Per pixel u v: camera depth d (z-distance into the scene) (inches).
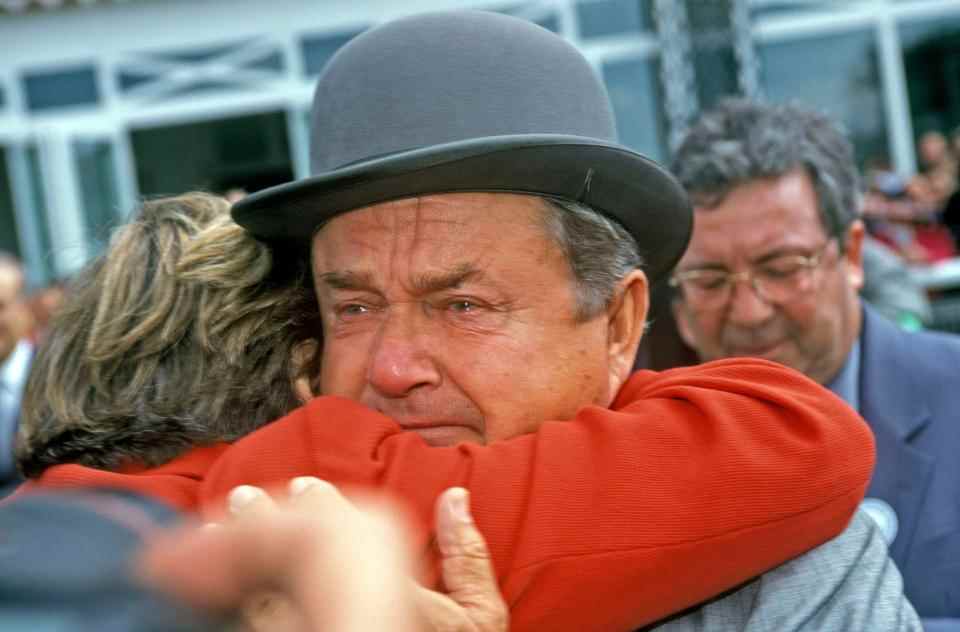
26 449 46.9
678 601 40.3
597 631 39.4
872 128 370.9
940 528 70.9
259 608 15.0
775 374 46.6
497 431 44.8
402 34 45.3
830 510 41.3
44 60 379.6
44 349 48.2
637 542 38.1
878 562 45.0
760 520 39.6
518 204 44.4
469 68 44.6
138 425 45.1
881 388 76.2
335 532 15.8
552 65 46.3
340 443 40.9
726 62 358.9
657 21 362.3
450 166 42.1
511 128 44.6
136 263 48.6
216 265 48.1
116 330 46.6
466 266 43.7
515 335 44.6
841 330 80.6
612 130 49.3
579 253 46.0
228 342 47.0
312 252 47.5
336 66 46.6
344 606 15.1
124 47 381.1
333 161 45.5
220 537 14.3
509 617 38.1
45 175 376.5
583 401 47.0
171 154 384.8
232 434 46.7
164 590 13.2
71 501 14.6
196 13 380.5
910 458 72.7
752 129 81.1
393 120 44.3
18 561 13.2
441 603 35.0
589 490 38.8
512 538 38.0
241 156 385.4
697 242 82.0
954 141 294.4
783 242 78.9
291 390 49.1
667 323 89.2
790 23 370.9
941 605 69.6
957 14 366.9
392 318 44.6
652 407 42.8
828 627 42.0
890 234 241.8
